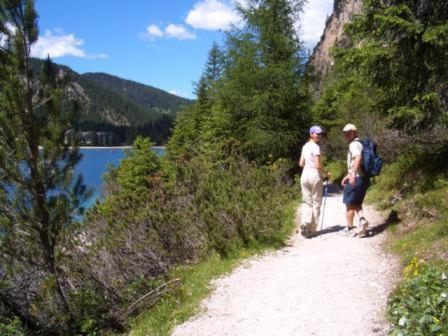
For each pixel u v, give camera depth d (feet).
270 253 25.96
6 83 23.41
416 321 14.42
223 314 19.33
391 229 26.25
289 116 55.88
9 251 24.59
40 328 26.32
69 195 25.25
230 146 52.47
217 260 26.40
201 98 95.09
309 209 27.66
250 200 30.35
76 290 28.25
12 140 23.63
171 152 86.17
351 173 26.02
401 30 27.84
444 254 19.65
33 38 24.12
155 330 19.60
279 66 54.34
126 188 61.36
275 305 19.40
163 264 29.45
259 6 56.80
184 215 32.60
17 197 24.29
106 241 30.83
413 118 28.99
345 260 23.36
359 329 16.47
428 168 30.71
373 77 30.42
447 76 28.32
